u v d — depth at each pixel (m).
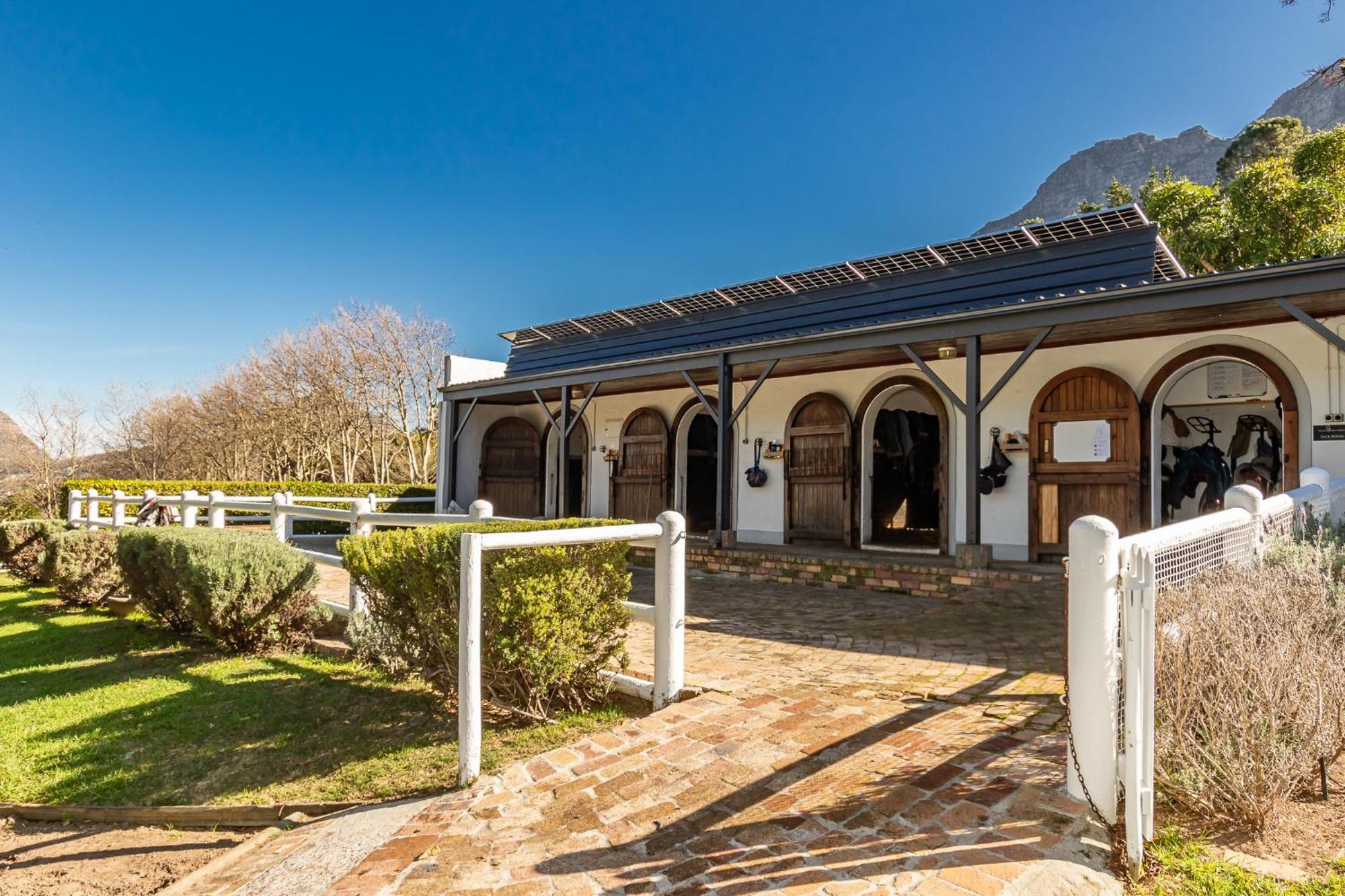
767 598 7.74
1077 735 2.30
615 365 11.24
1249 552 3.57
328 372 25.77
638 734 3.30
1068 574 2.37
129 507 15.50
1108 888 1.95
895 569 8.07
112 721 4.84
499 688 3.93
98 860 3.38
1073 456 8.78
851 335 8.44
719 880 2.05
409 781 3.51
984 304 9.36
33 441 27.92
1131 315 6.65
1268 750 2.26
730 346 9.66
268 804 3.51
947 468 9.73
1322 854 2.14
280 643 6.21
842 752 2.96
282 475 28.97
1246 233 14.31
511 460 15.55
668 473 13.02
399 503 18.64
